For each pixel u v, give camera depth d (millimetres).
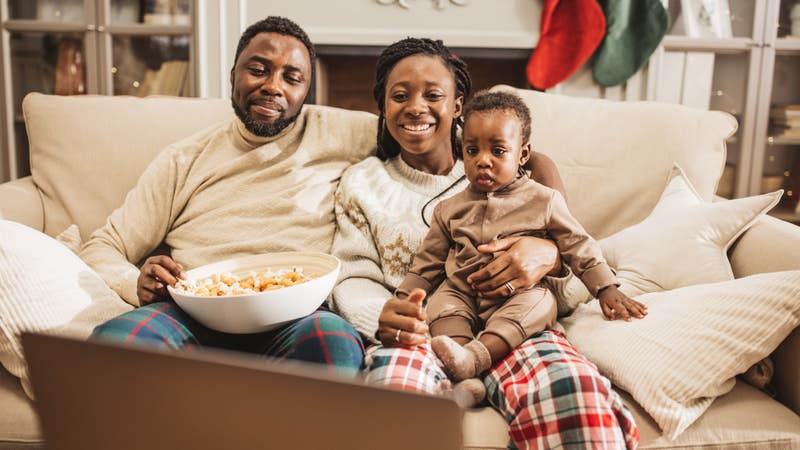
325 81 2762
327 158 1420
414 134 1262
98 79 2541
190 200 1393
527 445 838
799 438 891
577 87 2570
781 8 2512
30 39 2545
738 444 888
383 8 2494
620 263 1238
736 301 956
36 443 941
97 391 496
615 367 970
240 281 1069
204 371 461
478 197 1155
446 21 2498
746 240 1191
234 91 1370
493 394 940
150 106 1555
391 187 1303
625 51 2441
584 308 1141
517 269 1026
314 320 958
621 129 1470
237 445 481
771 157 2619
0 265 946
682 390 904
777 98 2590
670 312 998
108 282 1213
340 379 441
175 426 487
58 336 482
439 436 445
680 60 2541
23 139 2635
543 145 1476
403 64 1267
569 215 1129
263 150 1380
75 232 1400
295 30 1364
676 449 884
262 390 457
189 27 2473
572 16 2414
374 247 1271
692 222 1203
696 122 1454
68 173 1489
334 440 463
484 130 1109
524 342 997
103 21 2492
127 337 912
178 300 942
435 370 918
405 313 943
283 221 1322
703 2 2506
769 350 930
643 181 1420
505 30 2504
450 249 1179
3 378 1018
